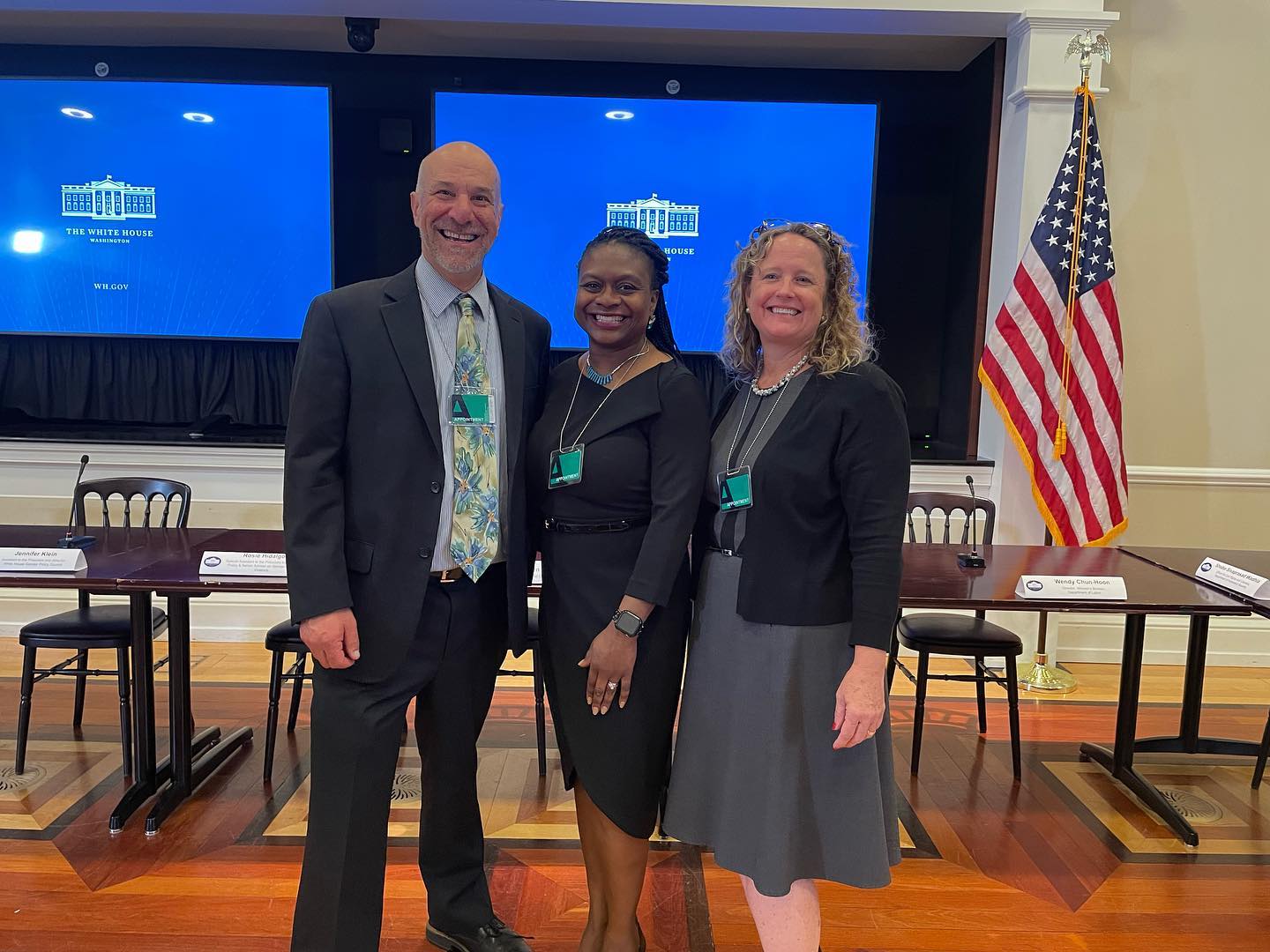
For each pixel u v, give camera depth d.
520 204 4.27
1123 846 2.48
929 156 4.63
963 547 3.04
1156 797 2.67
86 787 2.64
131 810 2.44
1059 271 3.60
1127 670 2.82
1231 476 4.07
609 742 1.60
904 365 4.75
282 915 2.05
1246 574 2.45
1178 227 3.96
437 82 4.52
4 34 4.28
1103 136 3.91
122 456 3.96
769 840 1.46
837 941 2.03
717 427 1.64
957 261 4.50
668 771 1.68
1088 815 2.65
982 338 4.18
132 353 4.46
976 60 4.29
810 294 1.46
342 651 1.52
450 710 1.73
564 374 1.70
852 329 1.51
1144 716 3.47
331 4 3.69
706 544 1.60
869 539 1.43
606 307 1.55
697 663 1.58
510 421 1.64
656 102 4.20
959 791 2.79
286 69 4.49
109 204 4.18
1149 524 4.13
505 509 1.67
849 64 4.49
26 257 4.20
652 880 2.26
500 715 3.32
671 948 1.99
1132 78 3.88
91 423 4.54
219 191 4.18
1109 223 3.60
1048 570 2.68
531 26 4.15
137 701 2.50
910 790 2.79
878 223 4.66
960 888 2.26
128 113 4.11
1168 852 2.46
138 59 4.44
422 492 1.56
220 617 4.12
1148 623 4.16
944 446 4.47
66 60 4.42
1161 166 3.93
